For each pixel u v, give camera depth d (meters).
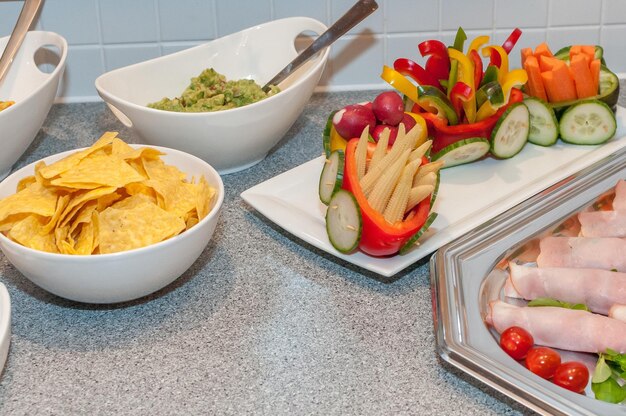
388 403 0.77
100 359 0.84
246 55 1.31
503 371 0.77
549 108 1.17
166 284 0.90
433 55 1.16
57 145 1.30
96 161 0.92
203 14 1.38
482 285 0.90
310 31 1.40
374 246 0.93
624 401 0.77
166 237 0.86
